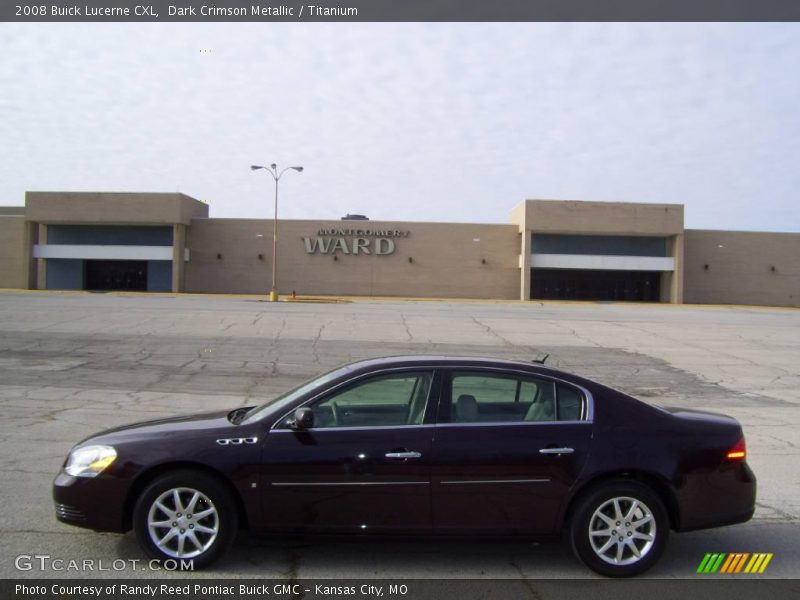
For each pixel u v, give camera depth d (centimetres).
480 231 5644
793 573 485
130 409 1066
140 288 5644
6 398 1138
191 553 461
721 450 485
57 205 5384
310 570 468
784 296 5806
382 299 4822
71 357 1667
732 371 1773
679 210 5488
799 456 854
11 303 3062
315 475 459
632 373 1698
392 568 475
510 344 2155
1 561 472
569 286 5866
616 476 474
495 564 488
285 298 4538
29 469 699
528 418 486
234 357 1739
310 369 1592
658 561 499
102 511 462
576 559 498
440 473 461
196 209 5791
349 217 6147
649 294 5894
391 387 497
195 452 462
